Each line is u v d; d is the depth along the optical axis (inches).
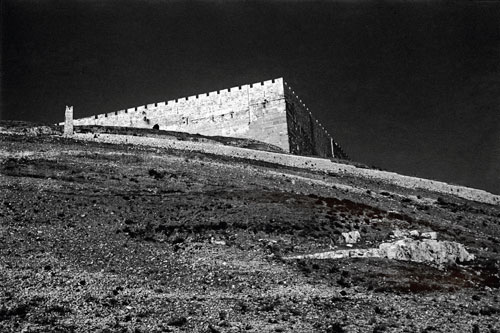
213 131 4018.2
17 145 2792.8
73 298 1314.0
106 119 4215.1
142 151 2933.1
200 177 2522.1
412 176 3314.5
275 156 3243.1
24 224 1775.3
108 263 1556.3
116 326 1197.7
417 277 1640.0
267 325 1250.0
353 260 1720.0
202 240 1775.3
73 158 2640.3
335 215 2105.1
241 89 4035.4
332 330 1245.7
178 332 1192.8
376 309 1387.8
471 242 2138.3
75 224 1822.1
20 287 1342.3
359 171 3196.4
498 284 1675.7
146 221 1894.7
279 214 2006.6
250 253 1694.1
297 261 1665.8
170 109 4143.7
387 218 2223.2
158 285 1448.1
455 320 1369.3
